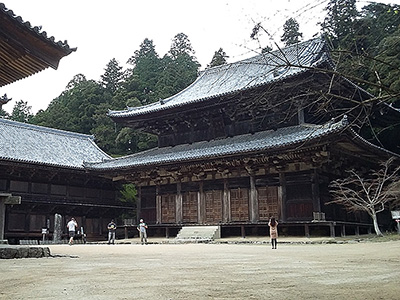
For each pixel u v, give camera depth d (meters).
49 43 11.86
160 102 40.69
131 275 8.15
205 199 34.72
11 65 13.45
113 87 80.69
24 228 38.09
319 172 29.62
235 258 13.06
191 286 6.60
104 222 45.19
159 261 11.94
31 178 39.03
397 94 6.29
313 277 7.80
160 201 37.75
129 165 36.47
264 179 31.52
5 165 36.25
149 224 38.19
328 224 26.66
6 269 9.09
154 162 34.59
